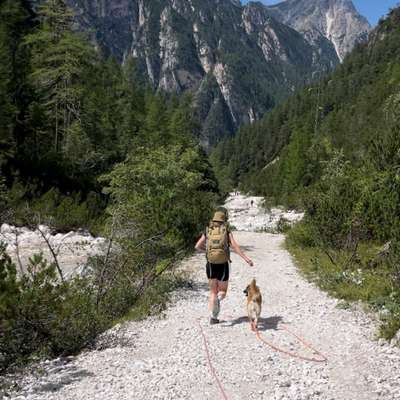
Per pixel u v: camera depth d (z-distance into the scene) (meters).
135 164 21.81
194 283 12.71
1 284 6.60
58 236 23.09
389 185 16.38
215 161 144.00
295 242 20.70
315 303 10.12
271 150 152.38
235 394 5.39
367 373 5.96
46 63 39.31
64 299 8.00
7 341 6.87
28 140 38.12
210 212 17.14
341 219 15.89
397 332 7.40
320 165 75.00
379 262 13.63
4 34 37.28
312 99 167.00
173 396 5.33
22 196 26.16
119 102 70.56
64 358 7.11
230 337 7.53
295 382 5.68
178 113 72.00
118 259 11.32
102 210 29.14
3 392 5.63
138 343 7.49
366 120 95.94
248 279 13.20
